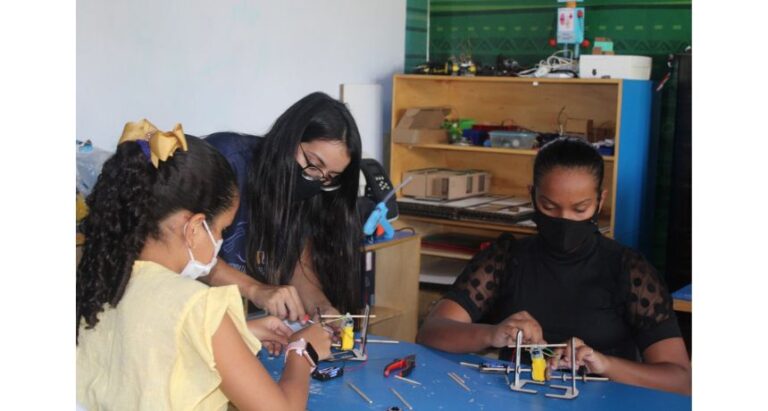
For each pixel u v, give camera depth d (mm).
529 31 4395
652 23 4059
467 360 1960
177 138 1357
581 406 1675
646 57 3881
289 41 3844
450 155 4609
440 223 4312
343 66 4176
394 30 4496
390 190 3492
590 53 4227
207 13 3438
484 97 4473
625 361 1883
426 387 1763
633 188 3863
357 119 4199
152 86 3254
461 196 4246
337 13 4094
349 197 2266
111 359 1366
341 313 2328
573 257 2088
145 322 1318
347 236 2293
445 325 2061
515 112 4402
